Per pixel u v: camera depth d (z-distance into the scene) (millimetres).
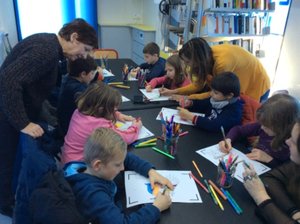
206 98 1766
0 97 1169
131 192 938
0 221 1595
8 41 3801
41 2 4246
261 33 3568
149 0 4648
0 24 3805
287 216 814
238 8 3229
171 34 3973
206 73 1637
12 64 1136
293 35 3342
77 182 867
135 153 1204
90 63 1783
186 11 3453
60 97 1804
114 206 814
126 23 5098
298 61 3309
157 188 955
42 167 806
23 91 1215
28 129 1177
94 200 808
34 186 802
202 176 1045
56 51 1222
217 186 988
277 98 1229
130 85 2285
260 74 1825
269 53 3727
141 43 4551
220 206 887
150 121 1555
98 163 868
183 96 1922
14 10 4137
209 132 1436
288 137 1152
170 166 1107
